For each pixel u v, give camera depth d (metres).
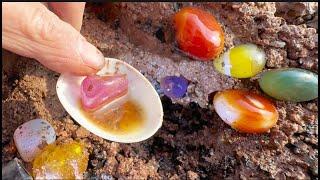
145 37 0.16
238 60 0.15
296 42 0.16
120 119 0.14
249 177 0.14
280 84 0.15
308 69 0.15
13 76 0.16
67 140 0.15
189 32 0.15
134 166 0.14
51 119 0.15
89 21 0.17
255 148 0.15
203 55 0.15
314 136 0.15
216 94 0.15
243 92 0.15
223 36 0.15
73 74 0.14
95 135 0.15
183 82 0.15
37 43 0.13
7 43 0.14
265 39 0.16
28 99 0.16
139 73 0.15
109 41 0.16
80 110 0.14
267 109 0.14
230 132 0.15
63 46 0.13
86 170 0.14
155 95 0.14
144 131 0.14
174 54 0.16
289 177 0.14
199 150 0.15
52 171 0.14
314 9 0.16
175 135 0.15
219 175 0.14
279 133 0.15
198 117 0.15
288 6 0.16
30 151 0.14
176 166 0.15
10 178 0.14
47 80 0.16
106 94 0.14
